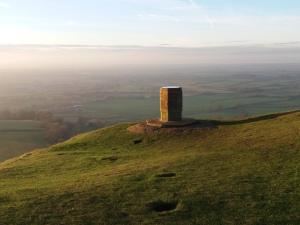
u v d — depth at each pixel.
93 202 16.58
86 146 31.62
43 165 26.14
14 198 17.72
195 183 18.20
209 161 22.02
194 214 15.08
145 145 29.62
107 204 16.30
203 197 16.42
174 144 28.73
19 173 24.25
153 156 26.02
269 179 17.95
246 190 16.84
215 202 15.90
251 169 19.70
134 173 20.81
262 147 23.88
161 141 29.94
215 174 19.38
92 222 14.72
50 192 18.33
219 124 33.03
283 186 16.95
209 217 14.74
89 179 20.66
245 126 30.88
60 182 20.70
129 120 115.00
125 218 15.00
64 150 31.25
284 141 24.36
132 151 28.48
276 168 19.52
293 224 13.76
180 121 33.34
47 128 100.25
